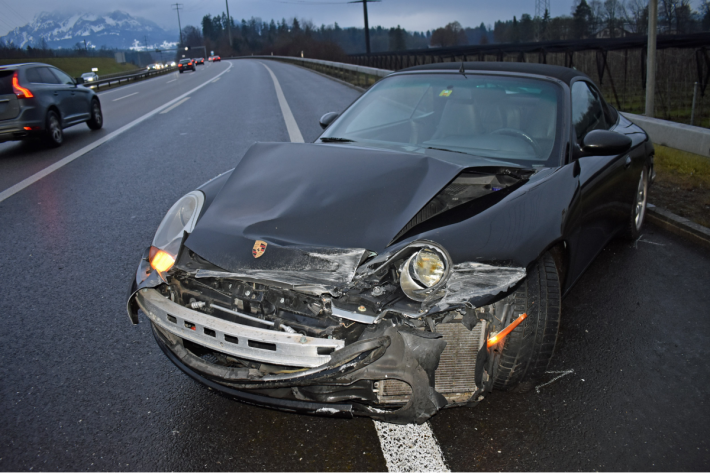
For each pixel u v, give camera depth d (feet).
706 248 13.78
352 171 8.40
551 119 10.17
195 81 96.12
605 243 11.69
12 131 27.71
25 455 7.14
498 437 7.40
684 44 52.85
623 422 7.68
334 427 7.66
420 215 7.63
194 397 8.34
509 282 6.62
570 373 8.82
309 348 6.43
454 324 6.96
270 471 6.85
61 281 12.30
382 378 6.51
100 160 25.59
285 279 6.63
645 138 13.64
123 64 290.97
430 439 7.38
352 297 6.55
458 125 10.61
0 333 10.12
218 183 9.35
